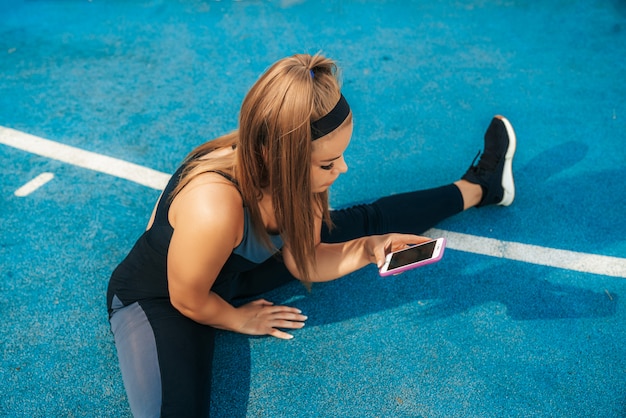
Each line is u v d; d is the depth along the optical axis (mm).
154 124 3461
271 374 2221
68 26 4434
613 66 3871
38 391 2158
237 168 1688
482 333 2346
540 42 4133
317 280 2281
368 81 3783
